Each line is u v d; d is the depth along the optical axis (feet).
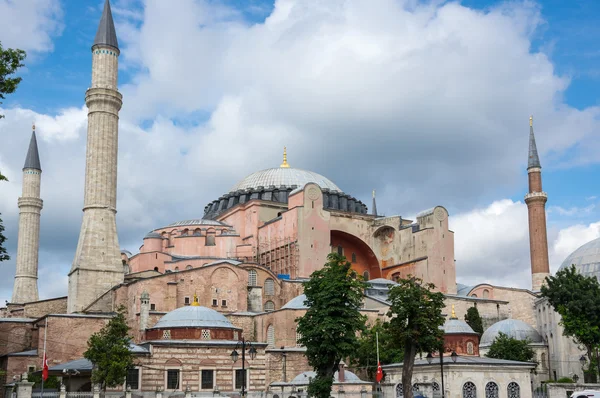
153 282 328.49
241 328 301.22
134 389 243.81
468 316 376.89
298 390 237.45
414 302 203.00
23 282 442.91
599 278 410.52
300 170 479.41
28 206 454.40
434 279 404.57
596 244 434.71
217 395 232.94
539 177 468.34
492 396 239.91
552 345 365.20
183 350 254.88
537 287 450.30
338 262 216.54
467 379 237.66
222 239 419.74
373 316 344.49
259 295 351.25
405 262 418.92
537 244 456.86
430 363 242.99
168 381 250.37
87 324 292.61
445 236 415.23
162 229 435.53
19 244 449.89
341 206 458.50
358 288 214.48
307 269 383.24
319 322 208.54
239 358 261.65
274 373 282.36
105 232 355.36
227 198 467.52
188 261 392.68
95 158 361.92
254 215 424.87
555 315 361.51
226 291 343.67
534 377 350.43
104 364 227.61
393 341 206.28
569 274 306.76
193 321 267.39
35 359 285.02
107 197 360.69
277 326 314.14
